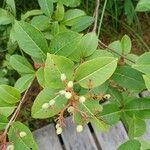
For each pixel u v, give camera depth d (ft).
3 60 1.57
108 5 1.70
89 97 0.74
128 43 0.98
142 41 1.78
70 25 1.02
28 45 0.79
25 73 0.89
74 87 0.74
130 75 0.82
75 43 0.78
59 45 0.78
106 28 1.83
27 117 1.68
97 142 1.50
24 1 1.69
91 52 0.81
